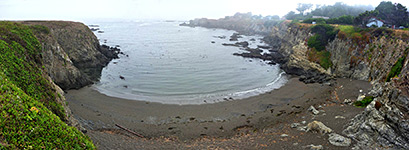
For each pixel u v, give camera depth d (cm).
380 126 2567
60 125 1828
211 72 7344
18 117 1541
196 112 4378
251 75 7175
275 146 2786
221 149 2808
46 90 2823
